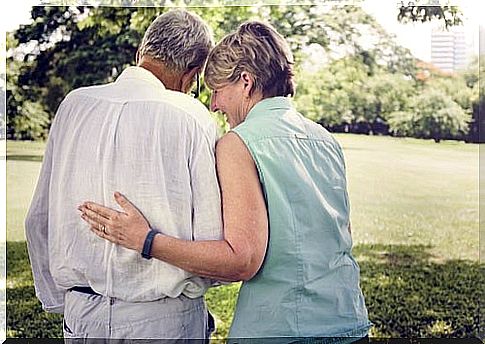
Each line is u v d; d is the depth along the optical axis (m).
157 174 1.76
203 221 1.76
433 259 4.64
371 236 4.68
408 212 4.68
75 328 1.86
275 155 1.71
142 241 1.72
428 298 4.62
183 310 1.86
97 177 1.78
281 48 1.88
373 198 4.70
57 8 4.88
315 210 1.73
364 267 4.67
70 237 1.83
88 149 1.79
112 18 4.86
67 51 4.88
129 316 1.82
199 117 1.81
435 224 4.66
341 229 1.79
